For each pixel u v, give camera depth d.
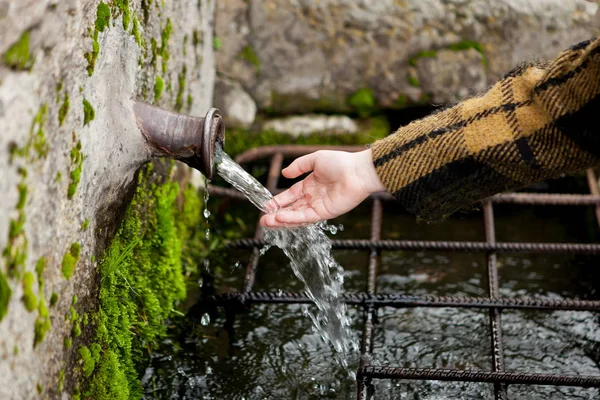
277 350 1.72
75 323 1.15
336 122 2.60
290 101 2.57
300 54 2.51
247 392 1.59
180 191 2.03
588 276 2.06
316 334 1.79
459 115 1.16
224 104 2.55
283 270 2.09
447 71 2.51
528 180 1.13
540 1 2.44
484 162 1.13
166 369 1.63
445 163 1.16
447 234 2.29
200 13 2.12
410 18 2.46
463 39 2.48
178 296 1.80
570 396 1.57
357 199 1.26
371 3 2.44
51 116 0.99
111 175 1.28
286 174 1.31
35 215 0.95
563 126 1.06
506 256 2.17
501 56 2.50
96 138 1.19
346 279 2.05
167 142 1.33
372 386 1.51
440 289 2.00
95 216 1.24
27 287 0.92
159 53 1.66
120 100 1.31
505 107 1.12
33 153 0.94
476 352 1.73
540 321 1.85
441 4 2.44
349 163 1.25
